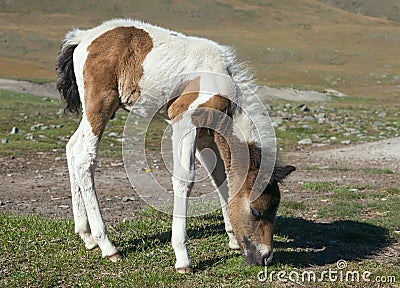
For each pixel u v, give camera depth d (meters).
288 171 5.77
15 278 5.53
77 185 6.41
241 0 94.44
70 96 6.73
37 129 17.69
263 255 5.85
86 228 6.38
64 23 71.81
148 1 83.69
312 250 6.62
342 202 8.76
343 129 18.88
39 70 47.38
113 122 19.31
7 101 26.39
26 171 11.53
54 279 5.52
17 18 70.81
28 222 7.27
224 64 6.13
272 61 58.28
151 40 6.20
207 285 5.45
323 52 63.22
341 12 99.19
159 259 6.10
